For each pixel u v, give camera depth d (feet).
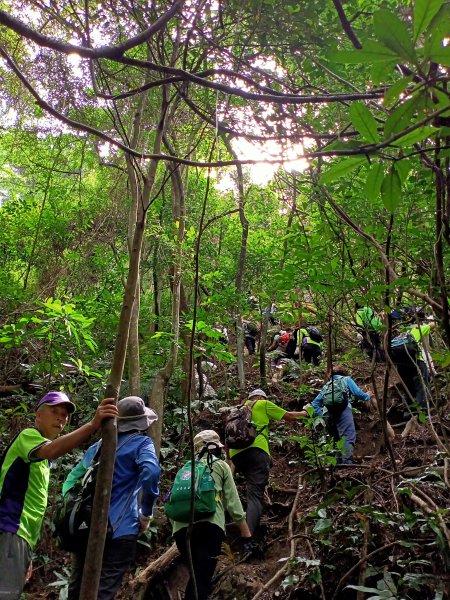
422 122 4.05
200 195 29.99
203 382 27.20
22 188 38.22
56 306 15.85
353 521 13.78
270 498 18.84
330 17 8.28
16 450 10.82
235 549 17.06
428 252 11.96
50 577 16.01
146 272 27.99
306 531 15.16
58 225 29.76
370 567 12.22
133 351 18.88
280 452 22.00
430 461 16.46
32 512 10.89
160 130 9.34
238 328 25.89
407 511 11.76
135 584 15.17
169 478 20.04
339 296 14.51
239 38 9.18
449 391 14.83
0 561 10.36
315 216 14.69
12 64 5.52
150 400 19.76
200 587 13.01
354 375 25.39
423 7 3.68
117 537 11.51
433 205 11.87
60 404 11.49
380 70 4.02
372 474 16.57
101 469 7.52
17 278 30.66
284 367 29.55
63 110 20.81
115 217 30.60
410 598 11.07
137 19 10.39
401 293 11.61
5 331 15.98
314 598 13.42
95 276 29.40
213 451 13.94
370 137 4.36
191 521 9.27
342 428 19.19
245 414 17.28
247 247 27.43
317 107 9.84
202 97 12.12
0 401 21.35
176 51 9.77
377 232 12.62
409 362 18.38
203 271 26.96
